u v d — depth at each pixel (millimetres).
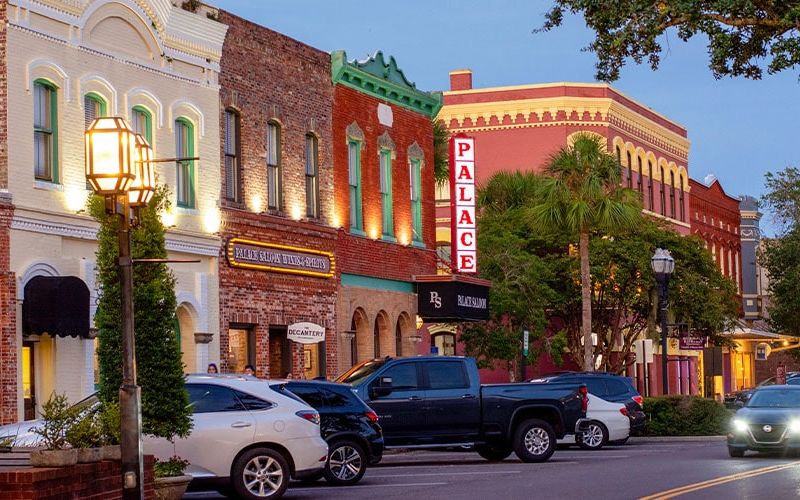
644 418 41625
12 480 16484
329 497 24641
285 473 23969
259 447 23906
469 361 32969
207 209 37375
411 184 49781
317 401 27406
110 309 22438
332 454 27094
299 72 42188
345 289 44281
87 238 32344
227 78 38625
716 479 27141
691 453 37469
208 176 37531
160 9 35562
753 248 104750
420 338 49500
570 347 62312
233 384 24203
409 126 49438
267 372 39812
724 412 48312
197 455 23516
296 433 24156
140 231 22453
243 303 38812
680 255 61594
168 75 36031
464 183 49750
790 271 86000
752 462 32625
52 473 17000
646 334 66750
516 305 53500
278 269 40312
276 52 41000
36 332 30000
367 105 46344
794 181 87812
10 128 30094
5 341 29562
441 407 32375
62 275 31500
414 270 49281
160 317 22594
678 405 47688
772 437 34188
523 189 62844
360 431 27406
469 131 71125
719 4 18609
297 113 42000
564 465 32062
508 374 66188
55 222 31234
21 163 30391
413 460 35312
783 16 18531
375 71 47094
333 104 44188
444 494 24781
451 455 37688
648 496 23828
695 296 60656
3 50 30078
